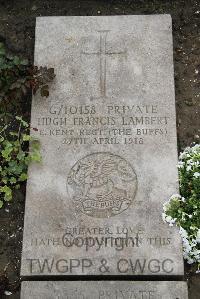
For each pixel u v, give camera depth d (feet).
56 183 5.86
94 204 5.78
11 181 6.08
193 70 6.58
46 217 5.76
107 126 6.03
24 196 6.15
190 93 6.48
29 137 6.00
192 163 5.96
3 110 6.38
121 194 5.80
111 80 6.20
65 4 6.95
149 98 6.10
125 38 6.33
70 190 5.84
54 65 6.28
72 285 5.54
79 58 6.30
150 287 5.50
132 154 5.92
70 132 6.03
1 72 6.35
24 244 5.67
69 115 6.09
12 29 6.84
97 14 6.88
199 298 5.73
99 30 6.38
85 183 5.85
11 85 6.24
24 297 5.52
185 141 6.27
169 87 6.13
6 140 6.20
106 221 5.71
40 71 6.21
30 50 6.71
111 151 5.95
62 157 5.95
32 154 5.93
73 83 6.20
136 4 6.92
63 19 6.43
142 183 5.82
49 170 5.91
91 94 6.15
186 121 6.36
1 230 6.08
